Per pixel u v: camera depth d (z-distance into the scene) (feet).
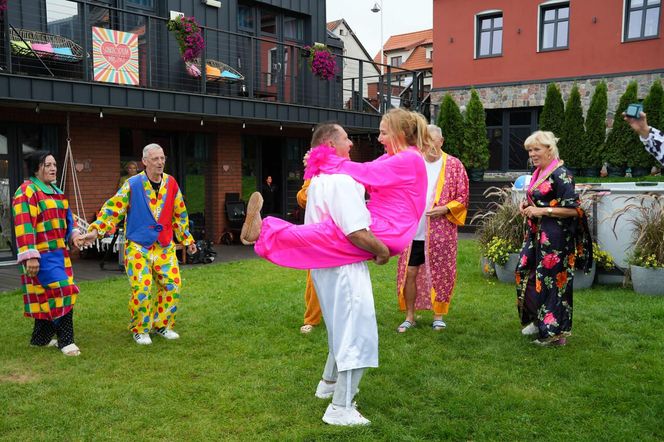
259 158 42.63
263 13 42.60
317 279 10.20
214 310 18.67
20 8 28.86
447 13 59.36
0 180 30.07
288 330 16.26
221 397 11.39
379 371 12.85
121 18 33.58
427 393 11.59
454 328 16.47
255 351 14.38
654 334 15.26
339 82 48.34
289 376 12.58
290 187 45.50
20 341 15.33
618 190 21.47
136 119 34.53
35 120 30.37
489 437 9.71
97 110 29.76
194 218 37.14
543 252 14.43
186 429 10.03
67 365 13.37
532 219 14.87
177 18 31.45
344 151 10.67
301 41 45.75
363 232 9.59
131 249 15.10
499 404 10.93
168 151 37.22
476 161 49.65
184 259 28.96
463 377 12.44
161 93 30.17
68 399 11.27
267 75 42.91
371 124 42.78
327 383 11.32
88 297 20.75
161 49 35.45
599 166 48.49
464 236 41.32
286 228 10.01
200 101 31.99
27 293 14.23
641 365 13.02
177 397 11.43
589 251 14.61
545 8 54.70
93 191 32.71
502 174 57.41
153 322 15.87
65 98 26.53
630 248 21.26
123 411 10.73
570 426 10.05
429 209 16.31
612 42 51.55
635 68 50.67
